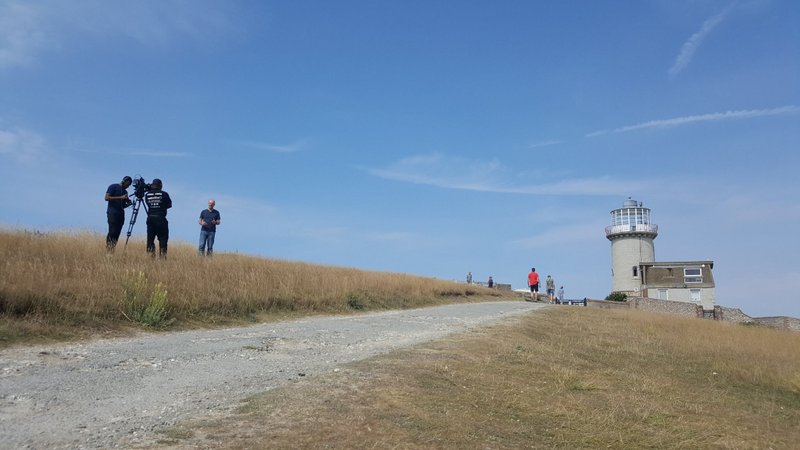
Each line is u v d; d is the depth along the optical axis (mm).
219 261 17312
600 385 9594
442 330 14180
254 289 15188
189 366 8258
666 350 15797
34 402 6066
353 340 11617
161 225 15992
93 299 11000
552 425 7004
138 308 11562
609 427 7164
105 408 6082
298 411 6348
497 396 7867
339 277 21344
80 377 7195
